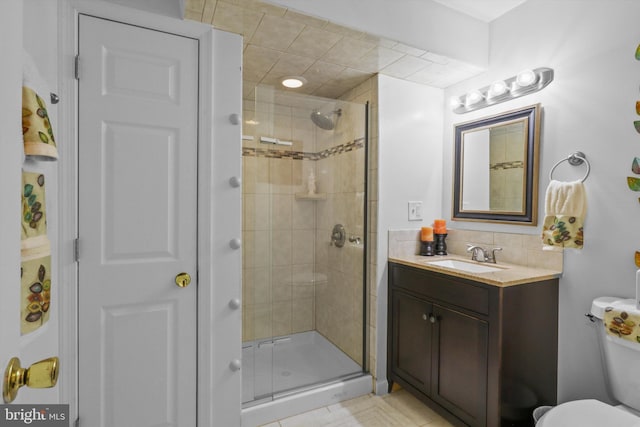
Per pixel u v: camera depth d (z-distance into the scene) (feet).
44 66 3.54
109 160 4.13
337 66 6.66
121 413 4.22
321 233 7.39
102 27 4.08
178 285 4.48
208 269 4.68
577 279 5.21
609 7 4.88
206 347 4.68
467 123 7.14
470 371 5.15
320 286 7.47
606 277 4.88
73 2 3.92
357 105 7.15
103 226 4.11
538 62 5.84
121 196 4.19
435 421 5.89
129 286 4.25
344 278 7.48
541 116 5.79
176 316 4.54
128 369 4.26
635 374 4.12
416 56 6.19
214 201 4.72
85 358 4.03
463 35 6.39
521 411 4.97
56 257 3.78
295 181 7.14
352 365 7.39
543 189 5.77
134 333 4.29
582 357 5.15
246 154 6.84
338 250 7.43
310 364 7.34
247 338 7.20
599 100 4.99
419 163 7.43
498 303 4.73
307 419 5.94
